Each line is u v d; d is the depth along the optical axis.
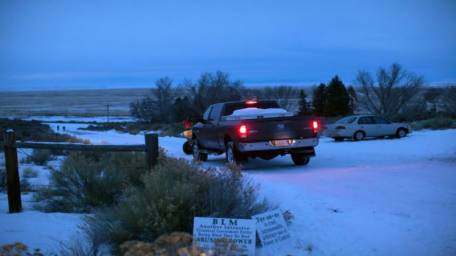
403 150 17.88
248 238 5.74
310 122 13.92
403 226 6.87
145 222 6.00
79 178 8.63
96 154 11.48
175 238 5.36
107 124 71.25
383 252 5.85
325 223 7.14
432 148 17.84
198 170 7.61
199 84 54.72
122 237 5.98
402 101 45.59
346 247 6.06
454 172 11.55
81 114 133.00
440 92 48.72
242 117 14.84
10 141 8.12
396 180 10.69
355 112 58.56
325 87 58.44
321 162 15.24
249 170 14.09
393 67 45.84
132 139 35.12
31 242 6.30
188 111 56.09
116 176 8.68
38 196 8.99
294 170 13.44
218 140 15.27
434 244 6.05
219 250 5.26
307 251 5.95
